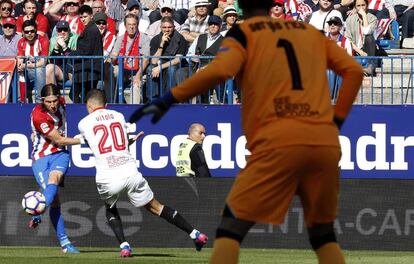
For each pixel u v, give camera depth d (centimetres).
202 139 3466
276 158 1479
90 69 3762
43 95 2922
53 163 2958
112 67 3762
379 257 2942
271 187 1493
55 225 3067
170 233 3272
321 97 1513
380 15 4788
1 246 3328
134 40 4016
